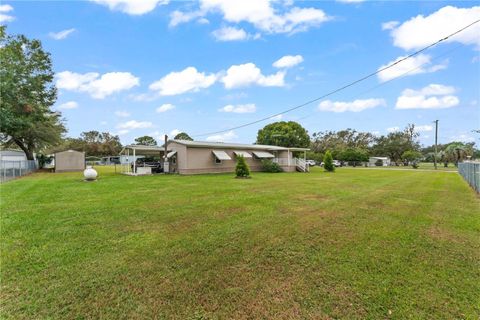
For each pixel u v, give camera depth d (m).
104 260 4.15
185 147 24.47
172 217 6.95
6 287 3.30
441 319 2.73
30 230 5.72
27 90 24.03
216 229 5.87
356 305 2.99
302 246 4.84
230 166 28.05
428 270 3.88
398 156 69.88
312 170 34.19
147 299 3.08
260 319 2.75
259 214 7.34
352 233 5.64
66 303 2.97
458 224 6.39
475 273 3.79
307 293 3.24
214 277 3.64
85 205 8.52
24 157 37.88
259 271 3.83
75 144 66.31
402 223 6.47
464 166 19.73
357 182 16.78
